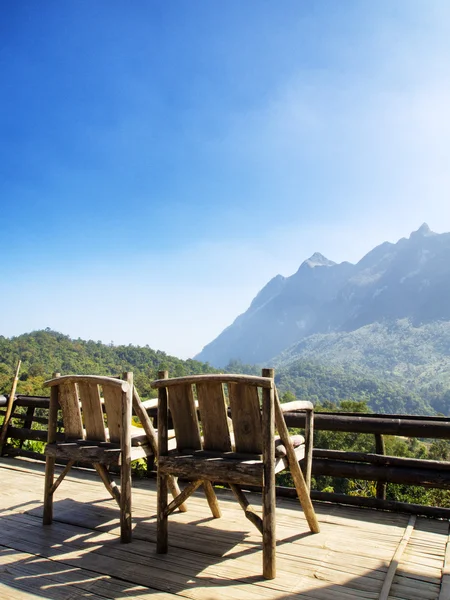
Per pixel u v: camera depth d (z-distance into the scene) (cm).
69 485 372
